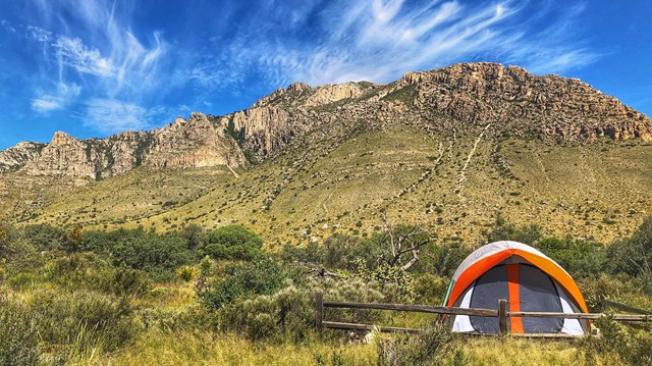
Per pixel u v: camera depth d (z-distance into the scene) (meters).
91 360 6.27
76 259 17.34
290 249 54.25
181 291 16.62
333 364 6.53
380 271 15.33
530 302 10.29
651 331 8.45
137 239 30.12
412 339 6.62
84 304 7.73
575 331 9.88
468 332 9.38
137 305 11.57
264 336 8.41
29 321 6.41
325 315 9.41
